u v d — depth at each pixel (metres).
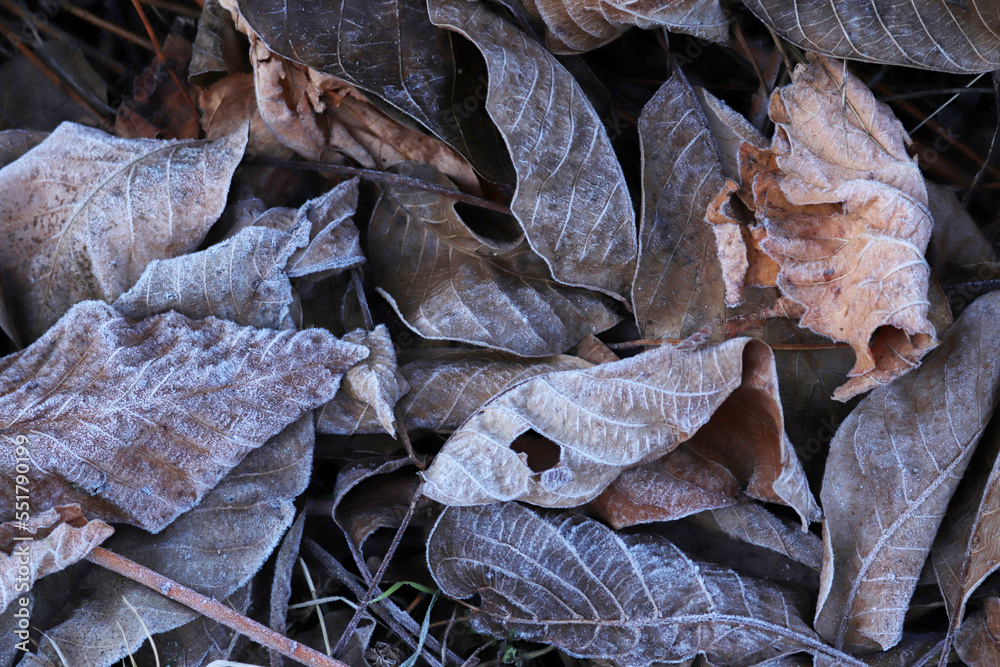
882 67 0.88
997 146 0.89
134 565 0.83
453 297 0.87
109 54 0.94
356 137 0.88
